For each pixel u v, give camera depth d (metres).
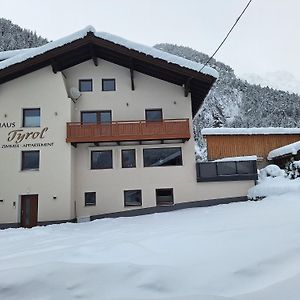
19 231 11.37
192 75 16.09
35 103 16.56
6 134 16.22
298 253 4.27
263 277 3.70
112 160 17.02
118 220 13.79
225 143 23.70
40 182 15.70
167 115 17.59
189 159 17.05
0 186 15.68
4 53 19.50
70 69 17.83
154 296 3.44
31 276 3.96
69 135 16.08
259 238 5.21
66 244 6.61
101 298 3.47
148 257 4.66
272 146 23.84
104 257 4.79
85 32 15.89
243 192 16.91
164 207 16.58
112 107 17.53
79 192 16.58
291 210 8.97
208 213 12.05
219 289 3.49
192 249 4.95
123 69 17.97
